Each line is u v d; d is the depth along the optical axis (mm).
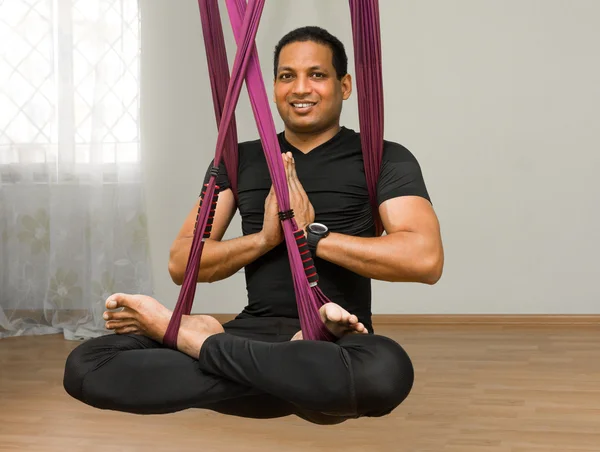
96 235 4250
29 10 4266
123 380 1583
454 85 4320
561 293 4293
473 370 3391
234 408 1656
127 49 4270
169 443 2625
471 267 4367
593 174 4234
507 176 4309
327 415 1646
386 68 4379
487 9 4266
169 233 4535
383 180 1799
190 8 4441
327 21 4355
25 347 4000
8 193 4324
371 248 1713
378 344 1530
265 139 1626
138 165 4324
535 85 4250
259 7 1626
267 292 1817
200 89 4469
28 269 4332
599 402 2912
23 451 2564
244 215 1889
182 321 1681
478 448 2502
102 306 4230
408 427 2707
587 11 4188
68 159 4281
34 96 4297
